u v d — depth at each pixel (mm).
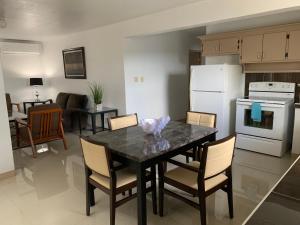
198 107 4523
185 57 6496
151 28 4125
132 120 3221
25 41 6977
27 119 4008
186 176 2197
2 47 6539
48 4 3326
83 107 5883
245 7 2912
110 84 5445
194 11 3422
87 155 2186
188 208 2486
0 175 3264
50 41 7004
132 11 3848
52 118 4156
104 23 4863
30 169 3582
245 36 4094
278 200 981
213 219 2279
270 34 3809
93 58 5738
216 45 4504
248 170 3324
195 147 2582
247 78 4488
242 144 4141
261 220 846
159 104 5969
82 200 2699
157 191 2768
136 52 5215
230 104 4305
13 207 2590
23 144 4680
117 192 2088
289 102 3805
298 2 2539
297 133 3697
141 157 1894
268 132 3812
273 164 3514
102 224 2264
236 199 2615
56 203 2648
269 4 2727
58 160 3922
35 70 7277
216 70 4148
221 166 2045
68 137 5234
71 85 6629
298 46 3564
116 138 2410
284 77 4062
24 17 4070
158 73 5820
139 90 5426
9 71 6742
